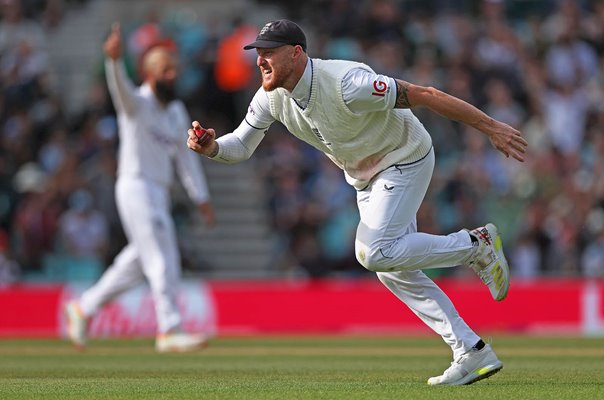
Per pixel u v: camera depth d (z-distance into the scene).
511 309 49.72
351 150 22.30
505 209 57.91
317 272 56.78
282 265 57.91
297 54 21.39
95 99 61.94
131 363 31.33
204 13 73.56
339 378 25.27
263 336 47.00
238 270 60.94
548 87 65.44
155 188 35.78
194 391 21.70
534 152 61.47
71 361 32.38
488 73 64.56
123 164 35.78
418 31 68.00
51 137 62.06
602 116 65.00
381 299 50.00
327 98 21.50
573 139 64.06
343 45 66.06
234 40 61.44
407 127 22.25
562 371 26.94
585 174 60.69
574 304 49.38
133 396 20.92
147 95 35.47
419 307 23.16
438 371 27.70
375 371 27.78
